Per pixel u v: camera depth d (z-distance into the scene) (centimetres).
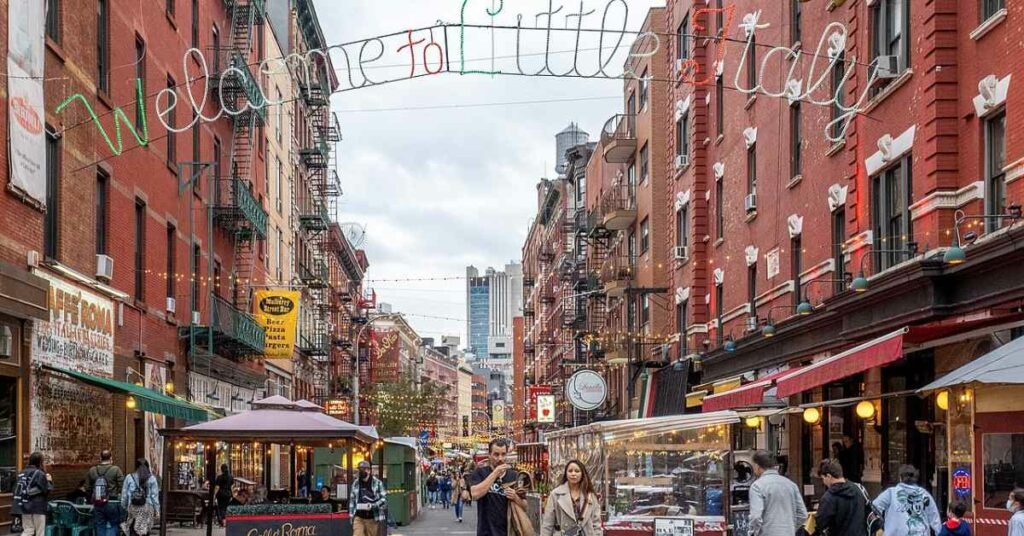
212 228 3753
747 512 1723
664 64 4316
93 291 2483
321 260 6712
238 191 3759
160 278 3108
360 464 2028
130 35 2827
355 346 7838
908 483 1247
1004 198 1698
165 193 3170
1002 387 1439
